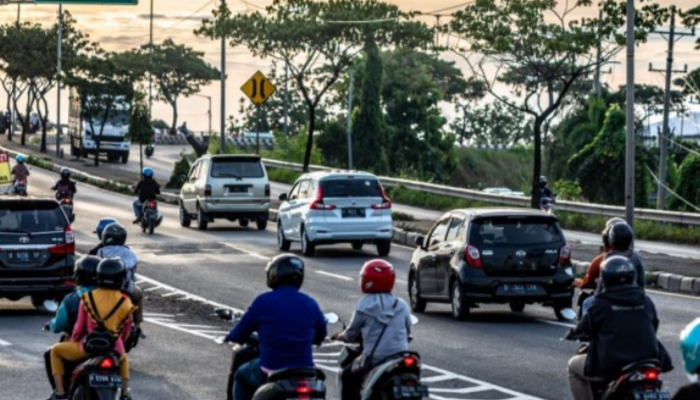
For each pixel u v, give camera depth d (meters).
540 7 83.88
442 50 88.31
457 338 37.22
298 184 67.12
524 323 40.78
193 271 56.25
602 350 19.73
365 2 111.50
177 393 28.31
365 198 63.53
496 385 29.25
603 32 72.62
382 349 20.83
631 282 19.97
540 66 86.25
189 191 81.00
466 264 40.78
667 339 36.66
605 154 142.38
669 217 87.44
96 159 152.00
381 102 198.00
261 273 55.69
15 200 42.00
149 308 44.12
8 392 28.23
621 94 175.00
